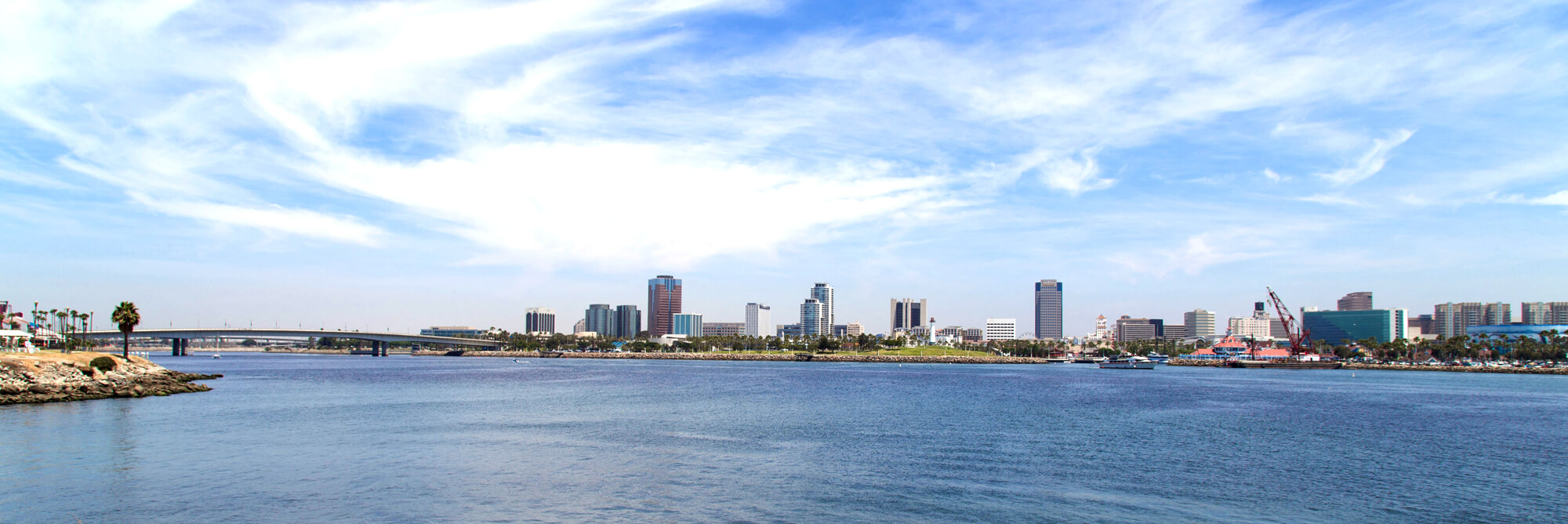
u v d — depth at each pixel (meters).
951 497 59.78
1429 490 63.75
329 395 145.38
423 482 63.09
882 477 66.81
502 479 64.88
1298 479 67.38
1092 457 77.88
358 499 57.50
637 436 89.94
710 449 80.50
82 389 126.69
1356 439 91.94
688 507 56.22
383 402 130.38
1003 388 190.25
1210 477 68.00
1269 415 121.06
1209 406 137.00
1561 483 66.94
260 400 131.25
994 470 70.38
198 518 52.03
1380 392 184.38
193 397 135.00
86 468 67.44
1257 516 55.19
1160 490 62.59
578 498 58.44
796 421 106.69
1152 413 123.44
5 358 125.31
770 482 64.62
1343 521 54.28
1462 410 133.25
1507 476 69.75
